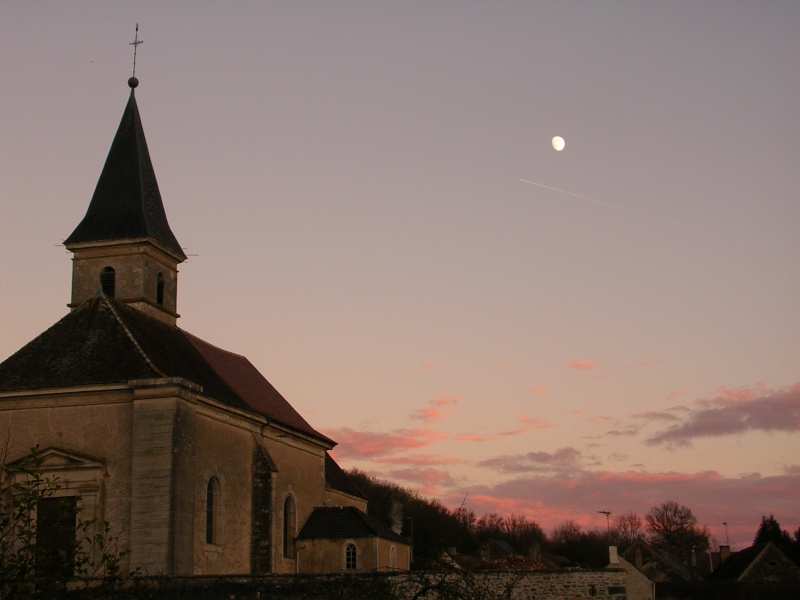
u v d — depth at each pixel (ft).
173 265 163.12
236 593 114.32
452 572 78.84
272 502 148.97
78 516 125.59
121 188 158.30
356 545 161.38
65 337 139.95
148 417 127.24
